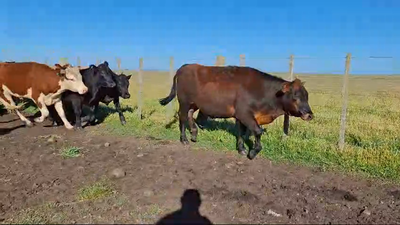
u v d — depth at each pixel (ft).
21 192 16.49
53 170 19.72
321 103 48.57
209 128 29.45
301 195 16.62
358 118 35.35
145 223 13.14
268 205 15.35
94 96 31.45
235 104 21.17
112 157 22.21
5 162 21.09
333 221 14.03
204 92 22.08
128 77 33.99
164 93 66.95
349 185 18.03
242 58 29.81
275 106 20.75
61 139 27.04
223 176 18.80
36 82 29.48
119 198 15.60
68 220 13.50
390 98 53.67
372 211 15.10
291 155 22.45
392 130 29.53
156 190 16.57
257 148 21.47
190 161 21.31
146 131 29.50
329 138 26.53
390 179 18.81
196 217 13.60
